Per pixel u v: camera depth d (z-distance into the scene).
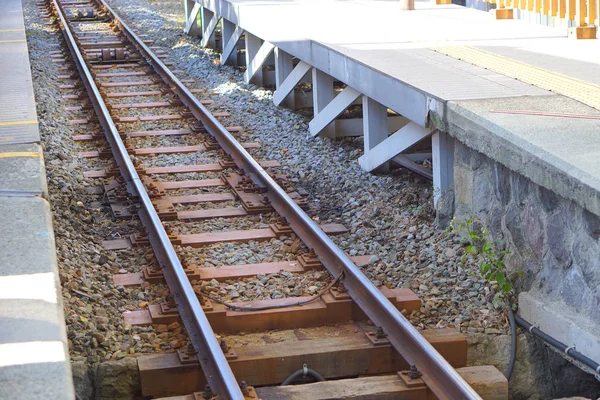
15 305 4.93
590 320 5.85
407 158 10.40
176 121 12.85
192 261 7.51
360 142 11.63
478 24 13.00
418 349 5.60
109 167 10.27
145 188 9.30
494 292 6.70
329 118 11.14
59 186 9.35
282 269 7.25
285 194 8.56
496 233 7.14
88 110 13.54
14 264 5.57
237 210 8.79
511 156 6.57
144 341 6.07
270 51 14.09
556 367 6.33
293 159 10.76
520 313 6.50
